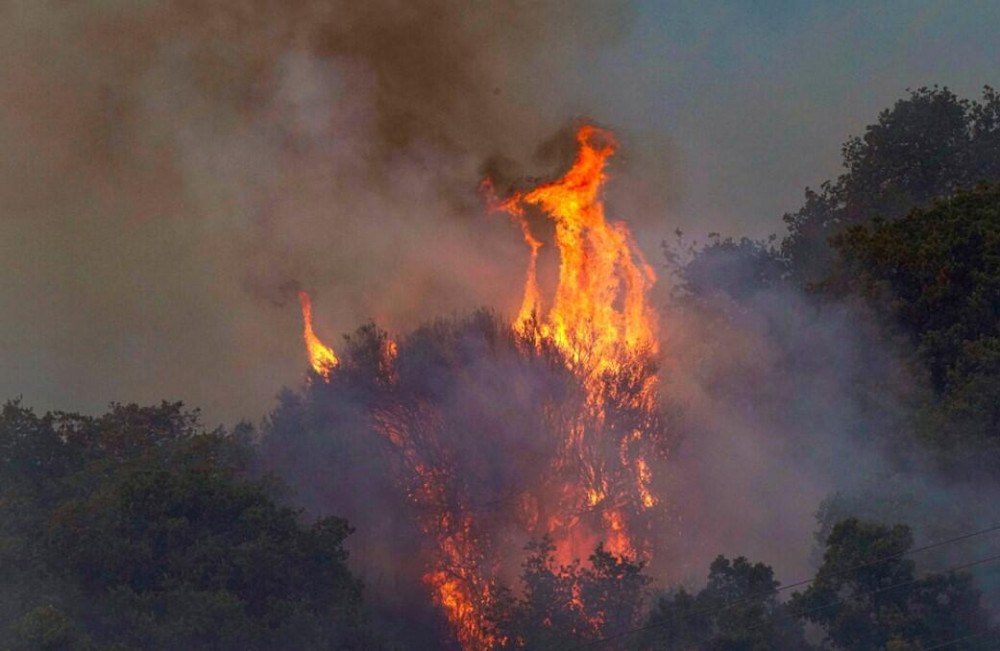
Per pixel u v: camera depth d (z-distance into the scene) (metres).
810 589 57.84
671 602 63.66
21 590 65.75
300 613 67.00
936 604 56.66
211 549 68.75
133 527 70.44
